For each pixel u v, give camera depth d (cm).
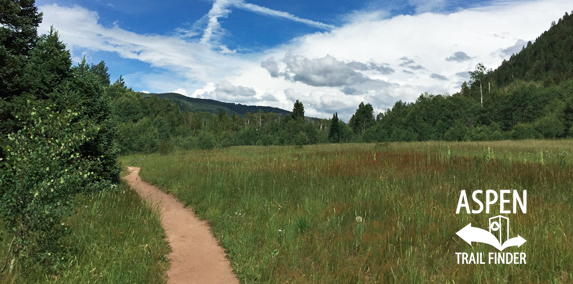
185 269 462
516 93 5653
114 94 4869
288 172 1123
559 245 426
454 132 4569
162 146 2945
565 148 1861
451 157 1305
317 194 779
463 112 6494
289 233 534
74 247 456
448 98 7212
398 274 393
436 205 633
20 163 389
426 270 401
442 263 421
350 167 1148
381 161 1264
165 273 444
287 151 2414
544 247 429
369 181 882
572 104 4281
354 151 1941
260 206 712
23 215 388
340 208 645
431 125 6166
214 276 441
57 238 418
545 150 1702
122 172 1564
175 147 3191
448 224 530
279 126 7625
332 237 511
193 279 430
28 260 398
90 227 537
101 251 463
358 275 397
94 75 1013
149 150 3067
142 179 1391
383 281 388
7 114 848
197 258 504
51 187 398
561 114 4353
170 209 820
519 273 379
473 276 376
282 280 402
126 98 4812
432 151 1739
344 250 473
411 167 1092
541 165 1004
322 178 959
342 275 403
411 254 439
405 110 8975
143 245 498
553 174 851
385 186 803
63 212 402
